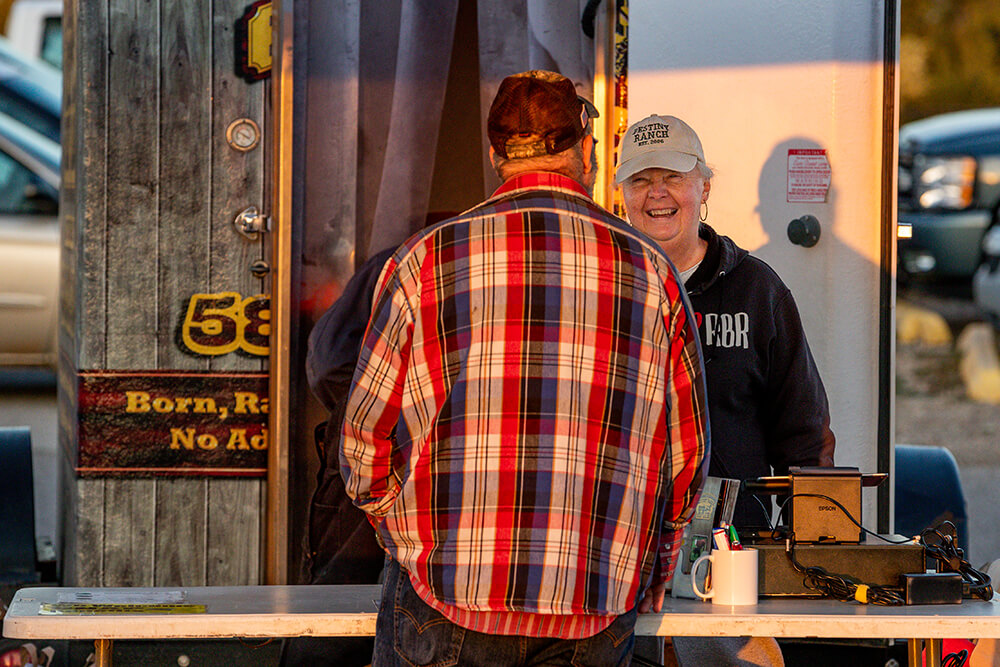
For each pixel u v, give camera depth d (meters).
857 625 6.67
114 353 10.27
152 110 10.23
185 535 10.41
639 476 5.90
